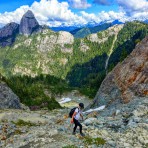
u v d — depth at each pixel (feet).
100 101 156.35
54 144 62.85
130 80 140.46
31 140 68.39
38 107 318.65
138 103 101.55
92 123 81.87
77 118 67.00
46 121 114.21
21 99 322.75
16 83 354.74
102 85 172.24
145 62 140.46
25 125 104.88
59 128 75.77
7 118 112.47
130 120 80.28
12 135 84.89
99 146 61.62
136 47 167.43
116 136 68.85
